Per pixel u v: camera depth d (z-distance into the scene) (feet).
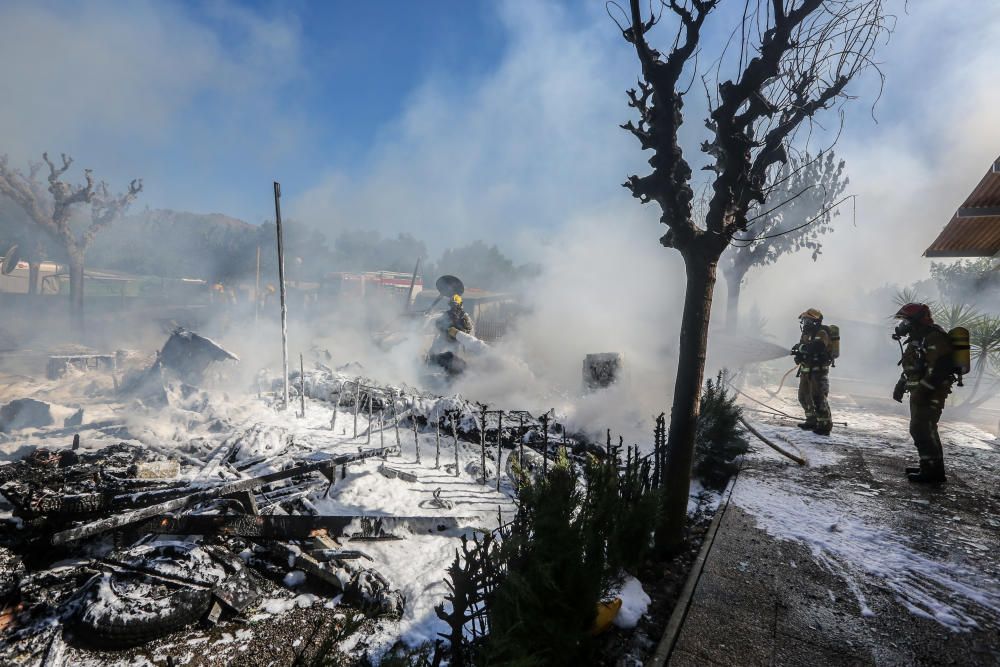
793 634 8.37
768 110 10.77
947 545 11.85
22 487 11.87
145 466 14.02
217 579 9.90
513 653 6.88
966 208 24.49
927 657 7.81
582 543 7.89
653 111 10.96
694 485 17.10
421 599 10.39
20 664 8.02
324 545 11.78
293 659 8.52
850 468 18.43
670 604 9.77
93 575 9.87
